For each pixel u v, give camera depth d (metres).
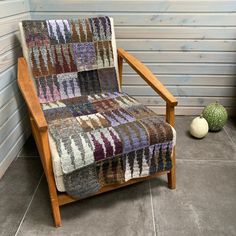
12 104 1.53
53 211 1.15
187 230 1.16
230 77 1.94
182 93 2.01
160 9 1.73
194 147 1.72
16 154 1.62
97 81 1.55
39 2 1.71
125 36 1.82
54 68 1.46
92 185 1.11
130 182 1.25
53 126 1.18
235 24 1.77
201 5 1.72
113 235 1.14
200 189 1.38
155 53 1.88
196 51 1.86
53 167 1.03
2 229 1.17
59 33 1.44
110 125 1.19
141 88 2.00
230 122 2.02
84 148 1.04
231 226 1.18
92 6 1.73
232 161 1.59
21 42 1.44
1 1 1.33
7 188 1.38
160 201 1.31
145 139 1.13
